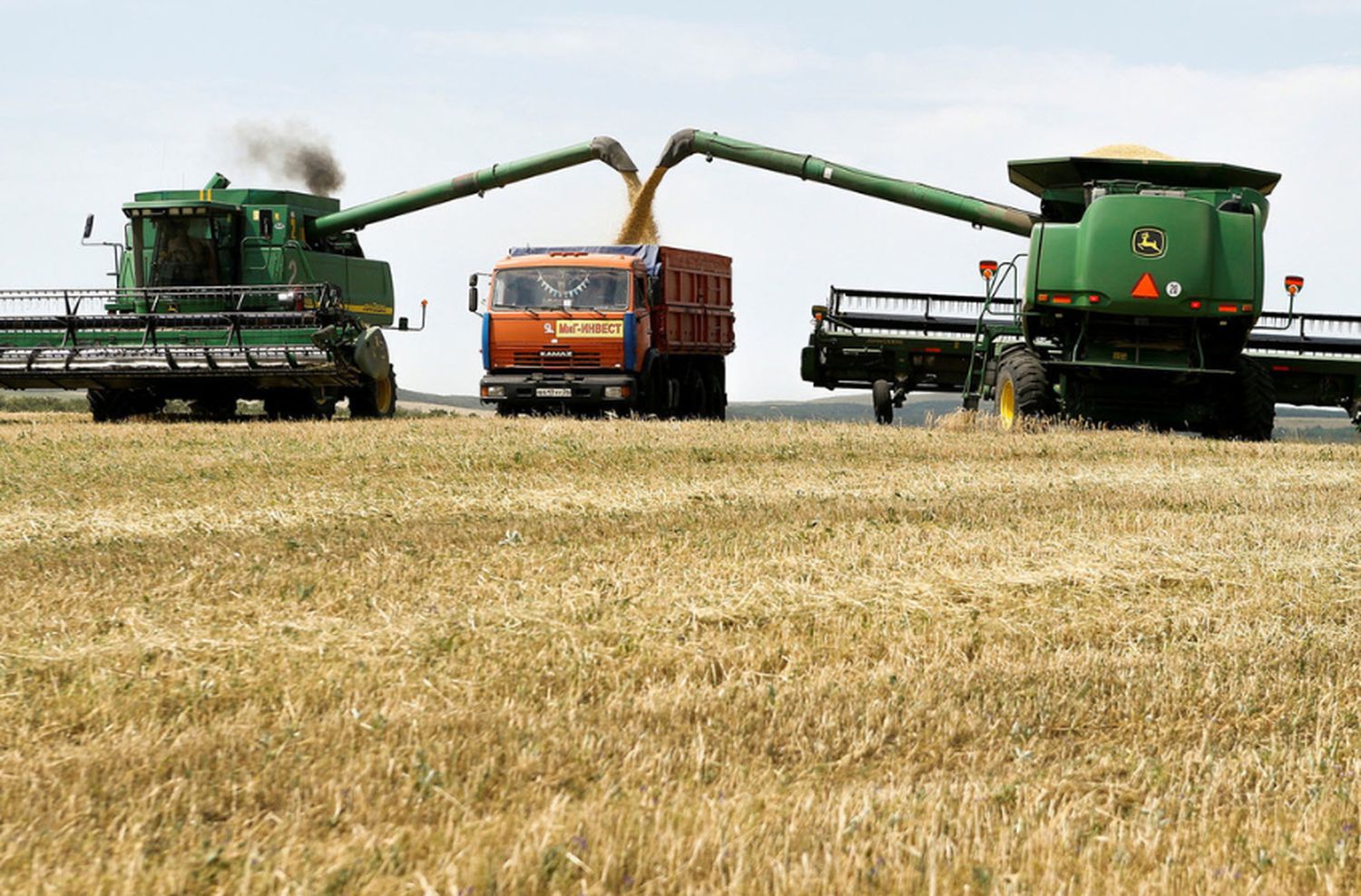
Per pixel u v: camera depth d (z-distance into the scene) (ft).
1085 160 76.69
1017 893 14.20
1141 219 73.87
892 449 61.52
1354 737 20.77
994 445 63.57
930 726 20.49
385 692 21.40
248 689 21.56
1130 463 59.00
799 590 29.86
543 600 28.50
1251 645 25.99
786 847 15.05
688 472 53.42
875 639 26.12
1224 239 74.08
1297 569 33.53
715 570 31.94
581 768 17.94
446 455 56.08
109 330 83.15
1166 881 14.65
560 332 85.66
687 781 17.56
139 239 89.10
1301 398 85.71
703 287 99.35
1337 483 53.01
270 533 37.99
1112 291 73.87
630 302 85.56
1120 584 31.68
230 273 89.97
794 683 22.71
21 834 15.40
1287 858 15.58
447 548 34.83
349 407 90.48
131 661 23.40
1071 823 16.46
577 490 48.14
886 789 17.26
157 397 88.99
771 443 61.93
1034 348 77.82
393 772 17.52
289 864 14.56
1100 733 20.80
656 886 14.05
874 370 91.81
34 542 36.73
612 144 99.35
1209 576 32.60
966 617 28.40
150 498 45.24
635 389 85.56
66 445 60.59
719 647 24.99
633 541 36.04
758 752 19.29
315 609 27.76
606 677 22.89
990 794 17.33
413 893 13.78
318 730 19.31
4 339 83.61
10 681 22.18
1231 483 52.29
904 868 14.67
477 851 14.70
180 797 16.62
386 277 101.60
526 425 71.87
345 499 45.14
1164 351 75.77
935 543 36.17
